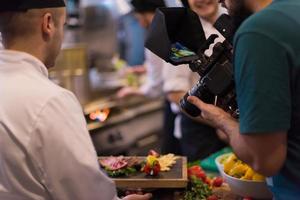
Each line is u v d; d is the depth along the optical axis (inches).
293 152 44.6
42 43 49.3
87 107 124.8
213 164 75.5
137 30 162.4
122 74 146.1
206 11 73.5
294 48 41.8
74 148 46.1
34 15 47.9
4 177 47.2
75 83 121.3
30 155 45.8
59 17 49.8
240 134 44.6
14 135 45.9
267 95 41.4
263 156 42.9
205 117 50.9
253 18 43.0
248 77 42.2
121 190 61.5
